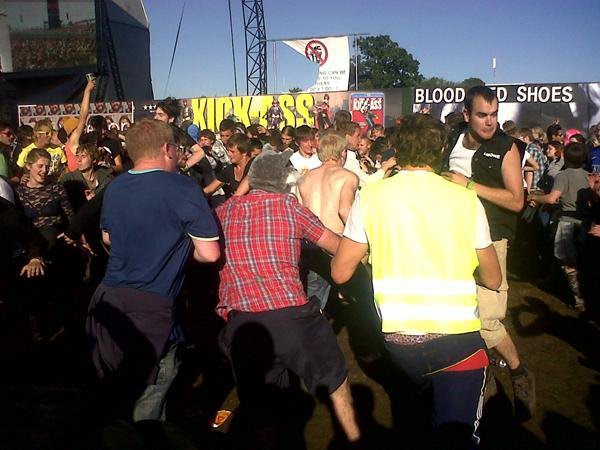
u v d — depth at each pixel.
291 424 3.89
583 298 6.07
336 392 3.19
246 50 28.48
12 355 5.02
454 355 2.50
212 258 2.98
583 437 3.67
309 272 4.81
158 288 2.97
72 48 23.52
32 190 5.47
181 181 2.99
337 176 4.62
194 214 2.92
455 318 2.48
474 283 2.56
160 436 1.55
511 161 3.45
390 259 2.55
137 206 2.91
